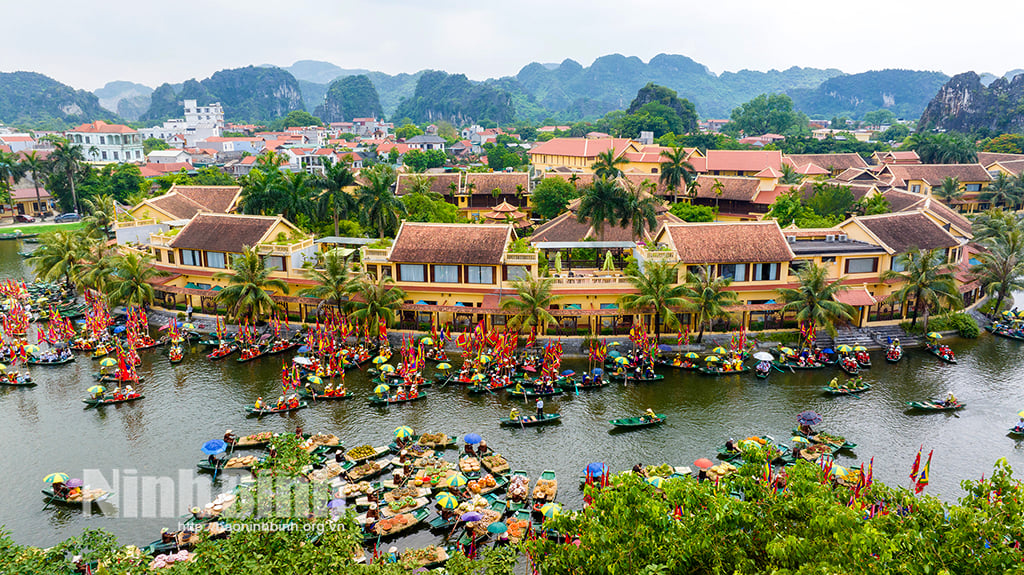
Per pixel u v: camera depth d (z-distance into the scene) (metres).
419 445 60.44
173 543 46.69
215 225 97.19
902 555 28.17
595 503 35.53
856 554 26.58
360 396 71.19
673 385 73.69
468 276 86.06
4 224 172.62
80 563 40.75
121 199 188.62
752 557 30.17
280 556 33.06
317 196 118.00
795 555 27.50
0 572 33.84
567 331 85.62
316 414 67.31
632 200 104.88
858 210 136.50
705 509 33.06
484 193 151.00
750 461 38.12
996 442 61.44
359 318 80.81
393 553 45.59
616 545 30.73
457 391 72.31
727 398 70.56
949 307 89.81
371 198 113.75
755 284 85.62
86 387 73.88
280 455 40.34
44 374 77.25
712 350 81.81
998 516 29.98
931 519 31.27
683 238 86.69
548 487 52.91
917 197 132.50
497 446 61.12
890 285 90.69
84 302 104.88
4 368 75.12
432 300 86.88
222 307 95.19
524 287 79.94
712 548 29.62
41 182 199.00
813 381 74.50
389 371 74.38
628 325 85.81
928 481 55.00
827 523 28.70
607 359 79.25
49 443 61.69
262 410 66.94
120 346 78.25
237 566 32.19
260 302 85.25
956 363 79.38
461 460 57.62
